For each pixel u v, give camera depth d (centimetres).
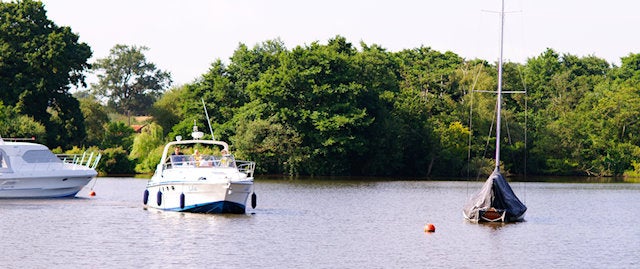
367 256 4025
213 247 4156
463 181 11375
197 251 4031
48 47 11700
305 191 8431
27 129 10712
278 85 12012
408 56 17112
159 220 5091
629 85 15188
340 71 12306
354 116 11912
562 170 13838
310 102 12094
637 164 13712
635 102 14362
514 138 13500
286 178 11425
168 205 5547
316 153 11969
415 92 14062
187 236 4484
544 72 18012
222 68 13650
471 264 3869
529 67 18312
